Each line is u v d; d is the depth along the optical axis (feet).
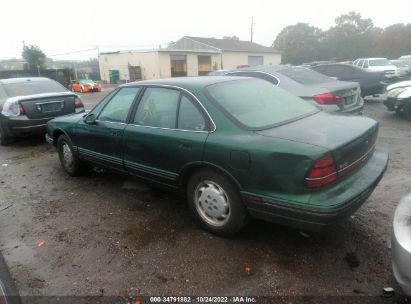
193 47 132.36
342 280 8.98
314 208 8.62
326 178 8.76
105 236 11.72
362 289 8.63
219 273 9.50
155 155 12.22
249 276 9.32
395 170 16.74
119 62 131.64
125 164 13.73
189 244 10.94
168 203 14.08
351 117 11.85
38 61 160.76
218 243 10.92
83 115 16.79
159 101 12.47
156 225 12.28
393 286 8.66
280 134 9.69
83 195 15.38
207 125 10.74
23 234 12.21
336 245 10.50
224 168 10.15
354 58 211.20
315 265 9.62
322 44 216.95
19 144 26.53
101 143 14.73
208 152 10.43
